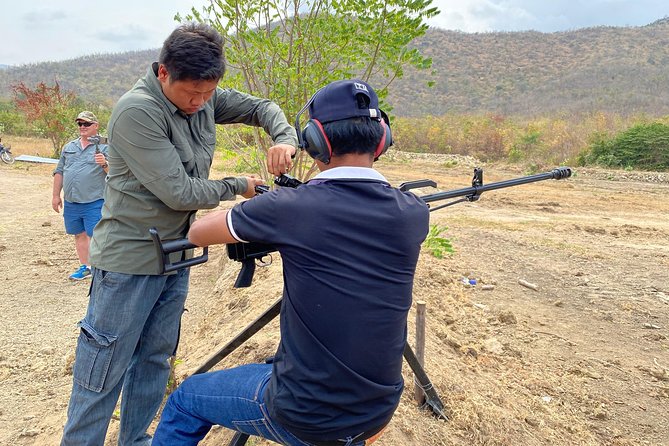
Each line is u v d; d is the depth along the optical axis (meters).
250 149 6.29
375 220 1.86
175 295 2.80
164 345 2.85
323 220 1.83
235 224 1.90
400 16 5.17
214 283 7.31
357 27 5.36
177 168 2.35
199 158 2.57
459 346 5.27
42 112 22.86
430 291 6.67
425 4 5.16
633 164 23.05
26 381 4.82
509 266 8.31
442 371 4.38
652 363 5.43
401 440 3.33
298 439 2.00
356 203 1.87
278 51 5.30
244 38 5.35
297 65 5.34
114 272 2.50
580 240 10.23
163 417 2.27
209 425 2.26
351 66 5.43
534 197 15.65
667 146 22.59
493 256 8.77
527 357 5.41
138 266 2.50
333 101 1.92
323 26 5.16
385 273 1.88
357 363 1.86
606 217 13.01
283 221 1.85
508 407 4.25
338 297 1.84
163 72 2.28
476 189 2.68
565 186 18.23
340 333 1.85
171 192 2.33
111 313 2.52
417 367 3.51
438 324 5.70
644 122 32.00
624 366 5.35
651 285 7.61
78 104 40.44
